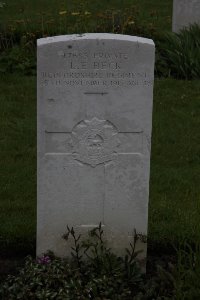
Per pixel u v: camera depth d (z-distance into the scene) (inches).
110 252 110.2
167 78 197.6
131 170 107.2
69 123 104.4
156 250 118.8
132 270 107.3
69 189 107.6
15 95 183.3
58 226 109.1
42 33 214.7
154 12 262.5
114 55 102.0
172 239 118.6
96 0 299.4
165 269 112.9
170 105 179.9
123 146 106.1
